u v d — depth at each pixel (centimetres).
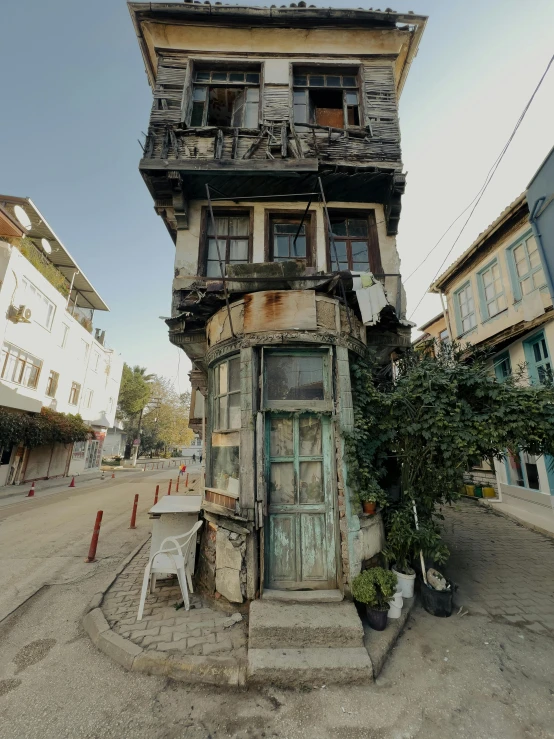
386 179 665
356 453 482
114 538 823
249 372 493
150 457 5003
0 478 1756
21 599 500
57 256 2111
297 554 462
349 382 507
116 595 498
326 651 355
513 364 1010
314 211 707
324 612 397
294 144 694
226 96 771
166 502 575
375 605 416
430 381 499
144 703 306
